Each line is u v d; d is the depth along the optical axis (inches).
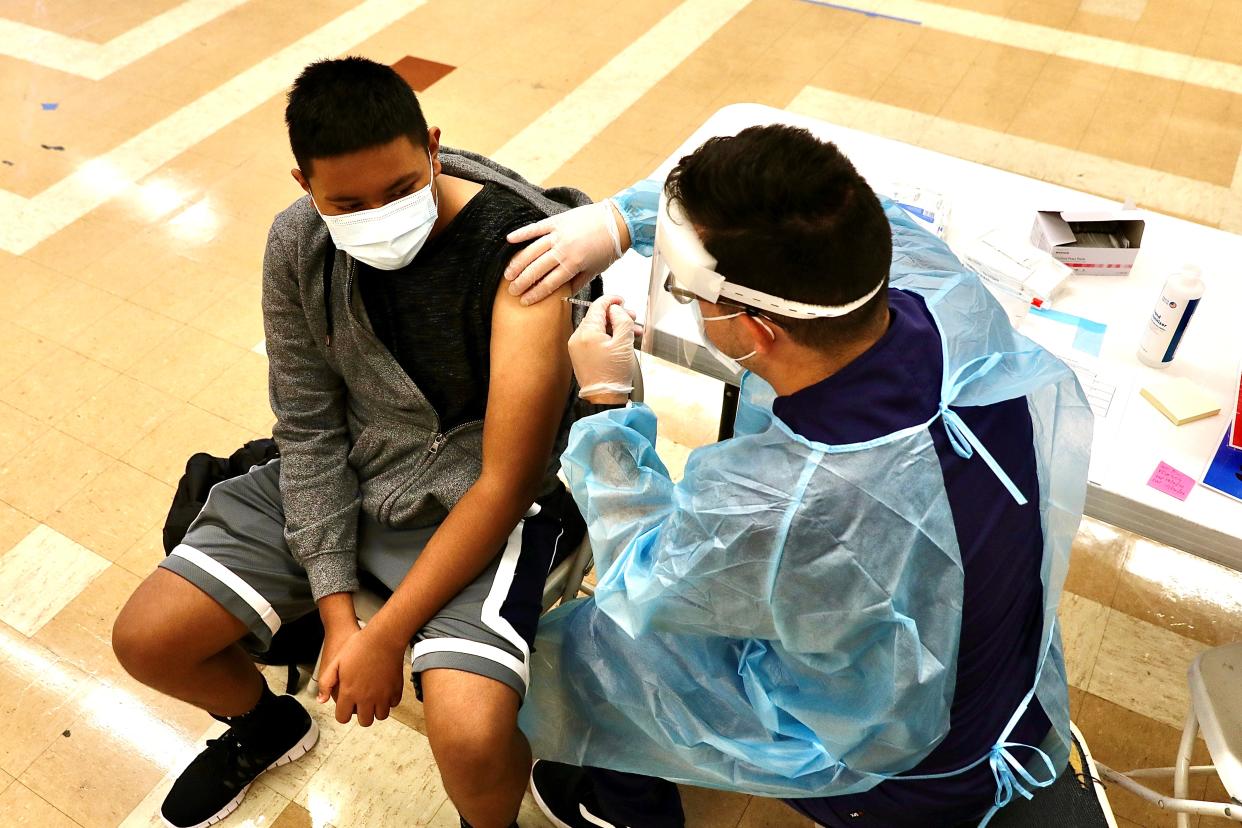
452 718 49.5
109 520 84.8
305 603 57.7
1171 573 80.6
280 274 52.6
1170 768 60.7
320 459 55.3
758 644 47.1
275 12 150.4
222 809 66.9
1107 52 139.3
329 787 68.5
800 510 35.3
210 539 55.4
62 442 91.2
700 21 146.6
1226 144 123.1
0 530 84.1
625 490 42.8
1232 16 146.0
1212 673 54.6
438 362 51.9
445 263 50.1
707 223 34.0
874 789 45.0
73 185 119.6
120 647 53.8
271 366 55.6
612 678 50.3
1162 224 66.0
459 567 51.3
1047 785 43.4
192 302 104.8
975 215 66.2
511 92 132.3
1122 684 73.9
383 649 50.6
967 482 37.2
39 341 100.7
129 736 71.3
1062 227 63.4
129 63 139.9
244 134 127.0
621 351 46.6
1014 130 126.0
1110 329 58.1
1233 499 48.1
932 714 40.1
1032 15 147.3
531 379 49.3
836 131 74.0
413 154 46.6
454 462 54.4
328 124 44.5
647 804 60.7
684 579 38.7
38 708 72.9
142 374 97.3
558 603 61.7
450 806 67.4
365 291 50.6
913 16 147.4
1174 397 53.1
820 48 140.9
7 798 68.3
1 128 128.3
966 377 38.2
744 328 36.7
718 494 37.1
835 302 33.9
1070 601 79.0
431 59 138.9
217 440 91.3
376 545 56.2
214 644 54.7
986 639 40.7
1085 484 42.5
